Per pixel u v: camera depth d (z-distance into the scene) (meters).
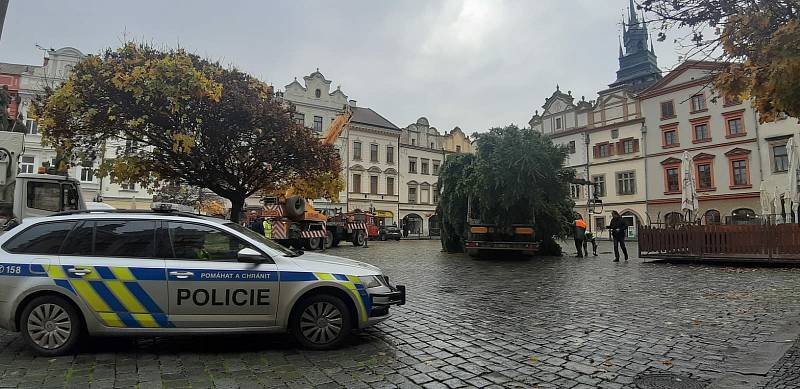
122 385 4.08
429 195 58.78
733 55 4.75
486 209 17.95
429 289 9.78
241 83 13.98
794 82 4.18
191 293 4.95
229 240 5.25
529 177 17.17
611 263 15.62
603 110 48.03
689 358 4.81
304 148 14.97
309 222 24.98
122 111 12.54
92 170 14.84
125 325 4.86
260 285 5.08
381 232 42.91
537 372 4.45
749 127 38.09
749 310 7.15
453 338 5.71
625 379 4.22
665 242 15.68
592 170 48.38
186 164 14.02
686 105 41.81
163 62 11.99
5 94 11.84
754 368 4.42
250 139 14.29
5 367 4.51
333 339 5.22
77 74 12.43
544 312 7.26
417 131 58.88
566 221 19.72
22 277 4.82
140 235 5.12
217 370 4.50
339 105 50.91
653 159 43.75
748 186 37.88
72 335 4.86
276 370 4.52
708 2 4.61
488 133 18.09
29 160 34.19
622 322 6.49
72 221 5.12
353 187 51.69
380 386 4.10
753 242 13.97
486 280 11.25
